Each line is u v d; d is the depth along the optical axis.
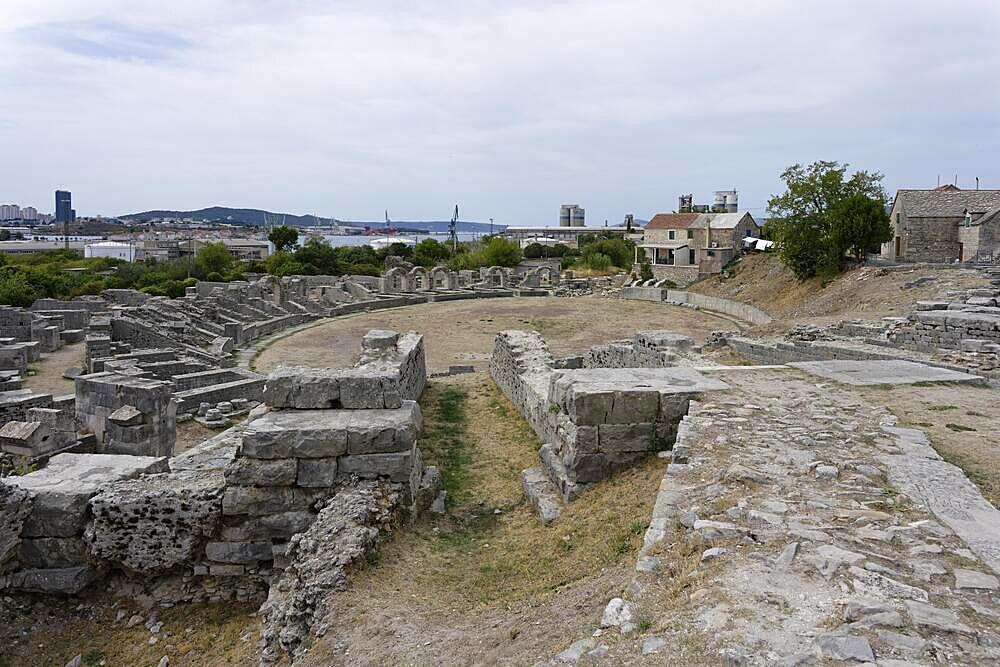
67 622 9.17
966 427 10.08
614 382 11.74
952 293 29.31
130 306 43.09
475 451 14.68
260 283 56.62
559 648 5.21
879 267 44.94
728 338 29.33
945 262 49.81
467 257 99.12
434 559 8.87
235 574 9.52
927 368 14.34
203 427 20.86
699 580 5.40
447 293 65.81
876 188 53.97
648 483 9.75
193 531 9.42
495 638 6.07
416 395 19.45
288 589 7.93
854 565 5.41
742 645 4.38
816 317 36.47
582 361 25.95
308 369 11.27
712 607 4.93
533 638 5.74
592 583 6.81
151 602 9.43
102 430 17.61
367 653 6.20
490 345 41.25
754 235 77.75
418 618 6.91
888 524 6.31
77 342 36.84
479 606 7.40
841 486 7.33
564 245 122.50
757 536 6.05
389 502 9.31
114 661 8.58
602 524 8.94
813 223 50.97
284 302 52.38
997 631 4.48
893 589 5.05
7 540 9.16
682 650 4.50
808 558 5.55
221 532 9.52
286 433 9.46
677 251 78.12
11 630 8.97
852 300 40.06
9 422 15.38
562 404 11.83
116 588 9.63
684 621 4.82
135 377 18.55
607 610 5.32
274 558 9.45
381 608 7.02
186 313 41.62
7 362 28.11
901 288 37.44
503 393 21.19
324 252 86.00
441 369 33.06
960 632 4.43
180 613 9.31
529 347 20.31
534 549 9.05
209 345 37.31
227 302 47.06
